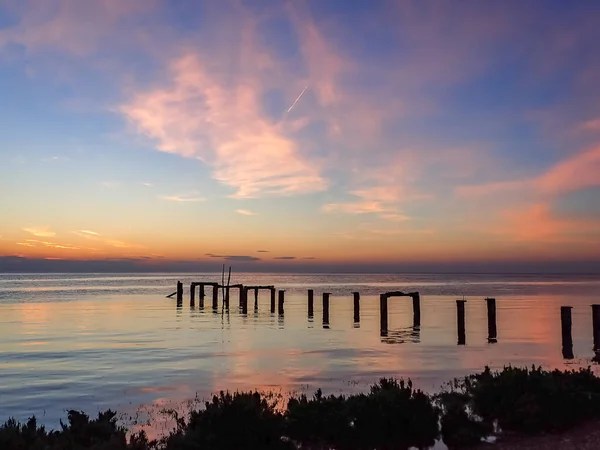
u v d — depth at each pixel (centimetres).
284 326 3547
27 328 3356
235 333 3119
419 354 2273
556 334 3030
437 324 3659
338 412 970
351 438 928
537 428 955
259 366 1977
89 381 1723
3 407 1409
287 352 2347
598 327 2500
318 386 1592
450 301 6350
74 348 2472
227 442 859
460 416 984
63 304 5706
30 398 1502
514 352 2334
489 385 1078
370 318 4188
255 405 928
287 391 1519
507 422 991
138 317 4194
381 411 956
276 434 891
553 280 19050
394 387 1098
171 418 1250
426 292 8750
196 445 852
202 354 2289
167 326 3519
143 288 10575
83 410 1354
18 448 824
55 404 1437
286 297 7519
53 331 3194
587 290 9456
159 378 1762
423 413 962
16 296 7406
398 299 6794
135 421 1227
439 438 943
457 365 1972
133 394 1535
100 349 2439
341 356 2222
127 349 2442
